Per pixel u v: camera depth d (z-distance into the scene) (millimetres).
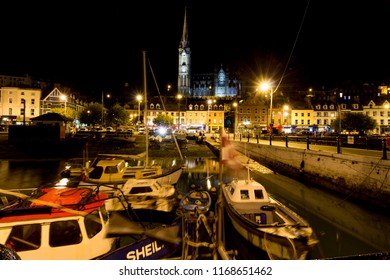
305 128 69188
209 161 27453
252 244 8000
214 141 41688
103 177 13516
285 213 9250
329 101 74438
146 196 11266
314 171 17453
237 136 47656
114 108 64188
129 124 73188
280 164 22375
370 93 90688
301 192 16016
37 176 18000
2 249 3727
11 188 15070
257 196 10188
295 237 7113
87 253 5902
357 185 13555
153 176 14734
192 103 87125
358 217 11797
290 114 72438
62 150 29953
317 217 11891
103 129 60094
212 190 12547
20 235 5562
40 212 5754
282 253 7227
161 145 37000
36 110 66188
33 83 89125
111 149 31953
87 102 89188
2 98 64188
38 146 31688
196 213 7570
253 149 29641
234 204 9945
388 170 11797
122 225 6664
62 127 35625
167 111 84875
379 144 18984
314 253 8734
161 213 9445
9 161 23641
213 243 6191
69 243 5789
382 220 11359
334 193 15219
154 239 6520
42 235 5641
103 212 6715
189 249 6914
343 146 22938
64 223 5820
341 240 9602
